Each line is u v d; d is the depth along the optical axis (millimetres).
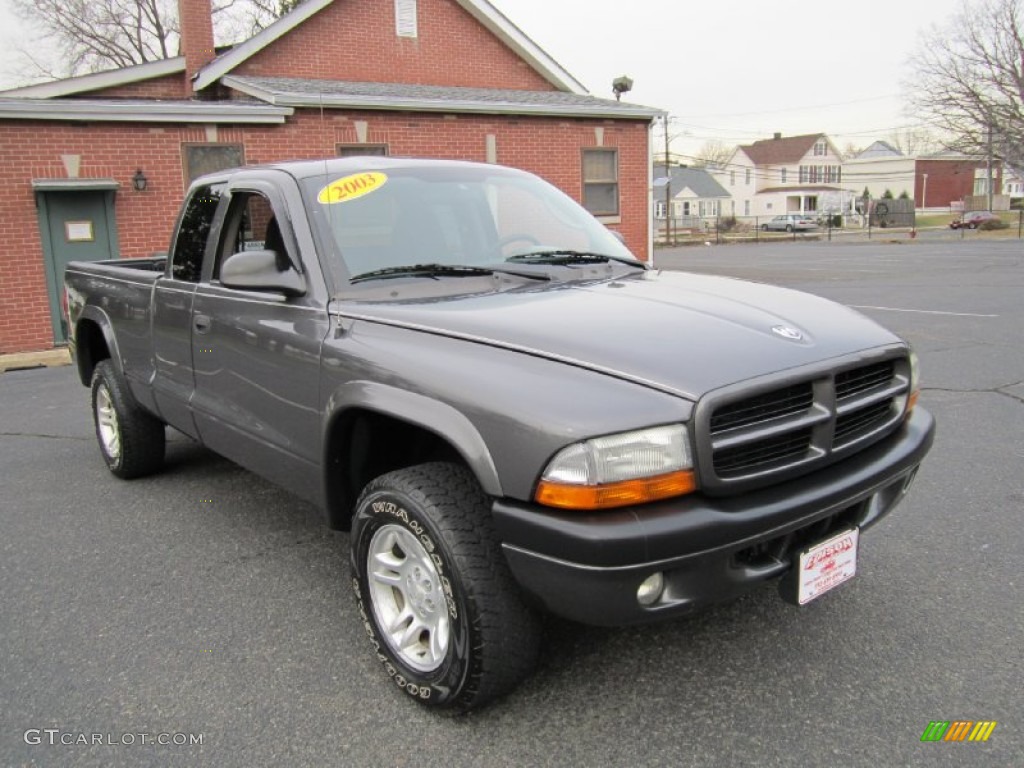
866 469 2680
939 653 2961
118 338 4941
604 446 2219
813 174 86688
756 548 2469
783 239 51094
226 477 5352
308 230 3324
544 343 2537
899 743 2488
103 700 2863
